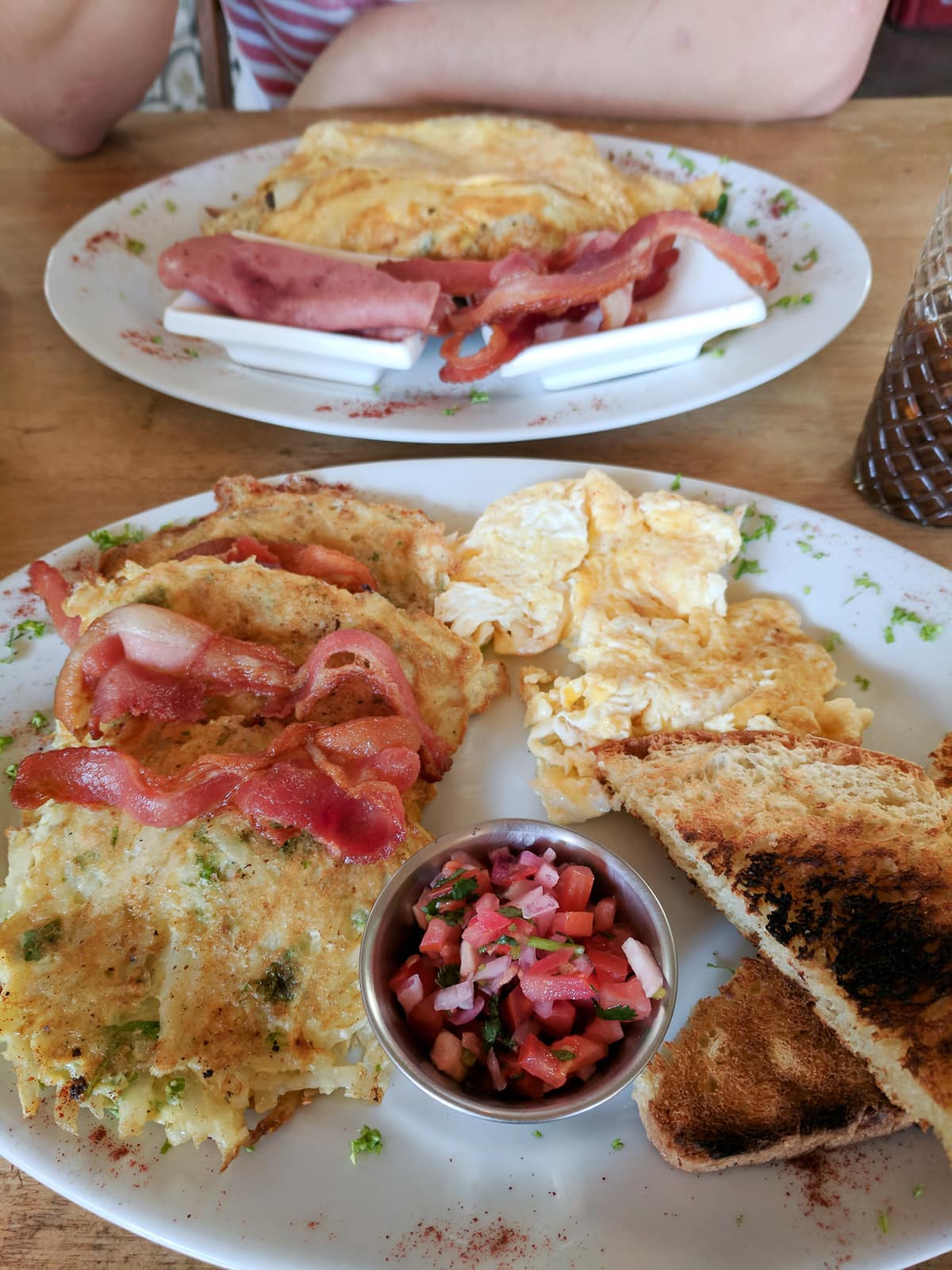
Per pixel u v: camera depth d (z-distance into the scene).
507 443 0.36
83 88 0.50
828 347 0.40
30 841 0.23
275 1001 0.21
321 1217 0.19
